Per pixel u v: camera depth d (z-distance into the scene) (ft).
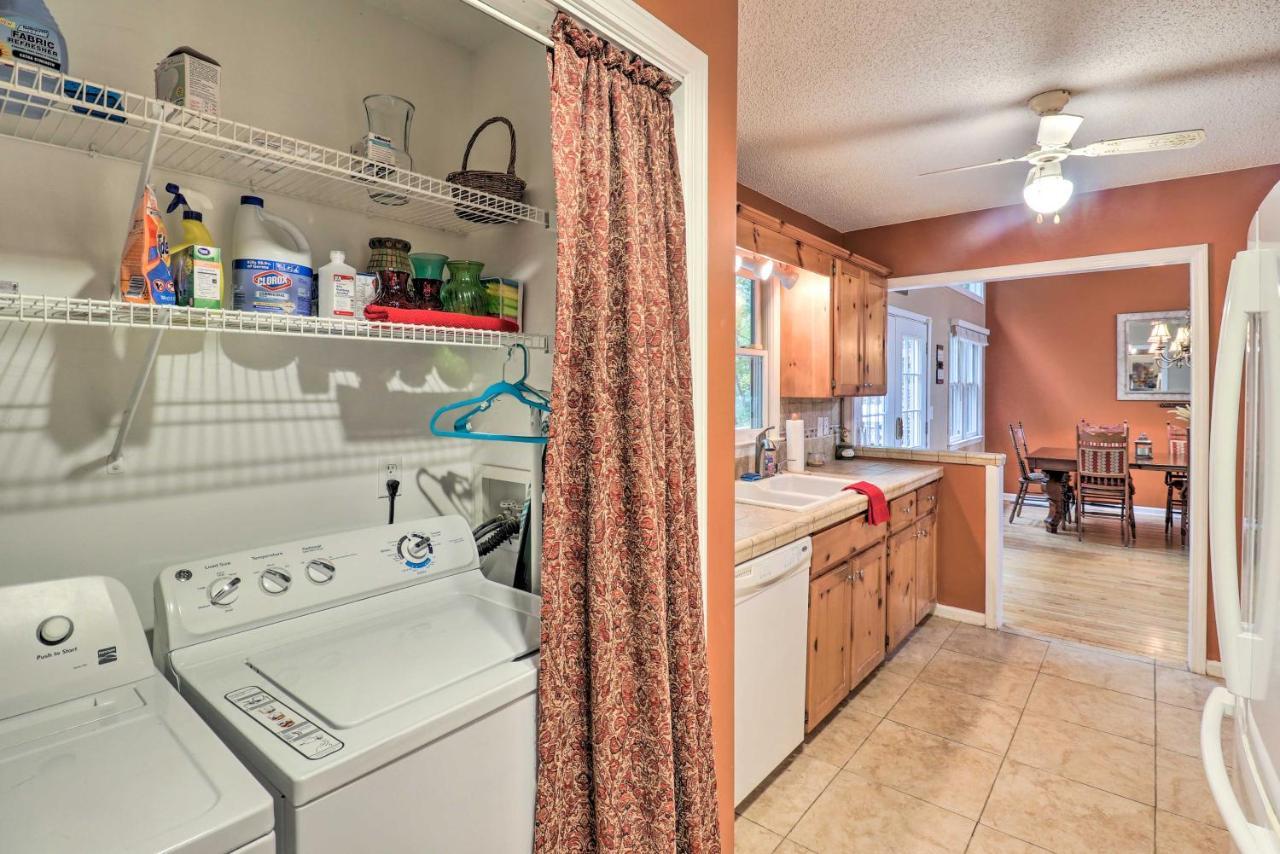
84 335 3.93
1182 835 6.48
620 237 4.15
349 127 5.17
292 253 4.15
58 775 2.69
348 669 3.69
